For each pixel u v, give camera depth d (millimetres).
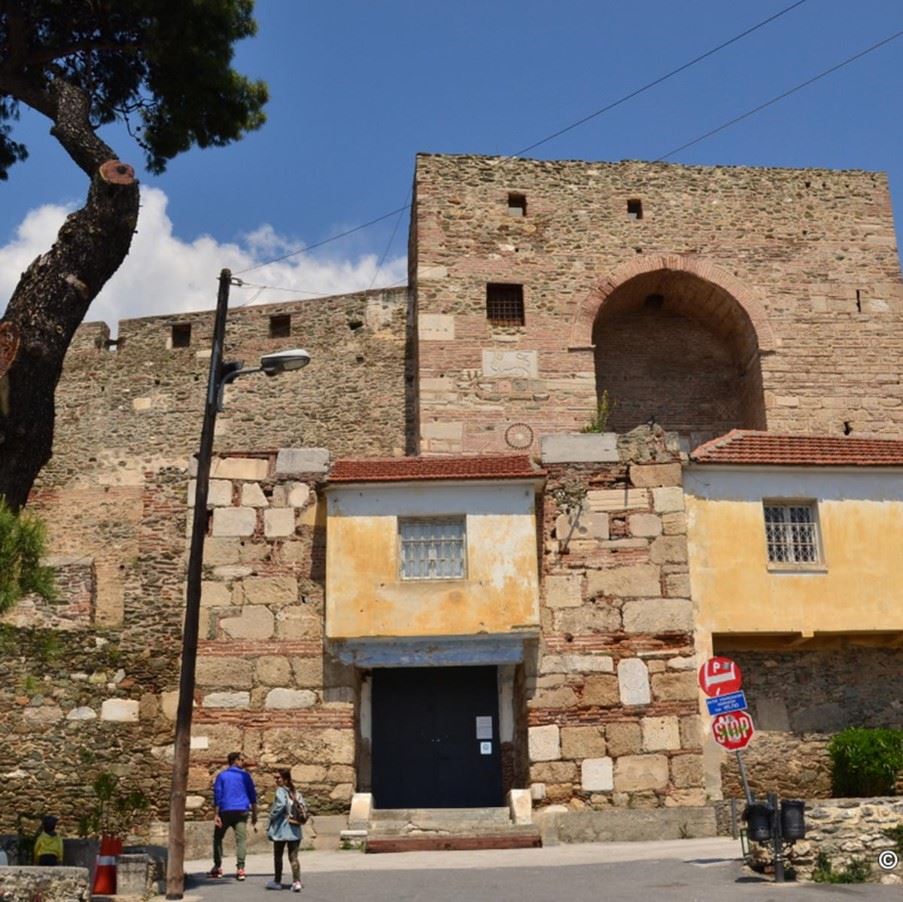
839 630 23094
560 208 36094
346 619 22656
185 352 39062
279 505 23812
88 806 22375
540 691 22609
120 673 23156
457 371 33938
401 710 23719
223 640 23062
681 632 22891
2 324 18203
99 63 23234
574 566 23344
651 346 37219
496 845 20922
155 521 24500
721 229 36344
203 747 22500
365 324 38000
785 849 16078
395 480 23172
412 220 37781
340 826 22031
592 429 32188
